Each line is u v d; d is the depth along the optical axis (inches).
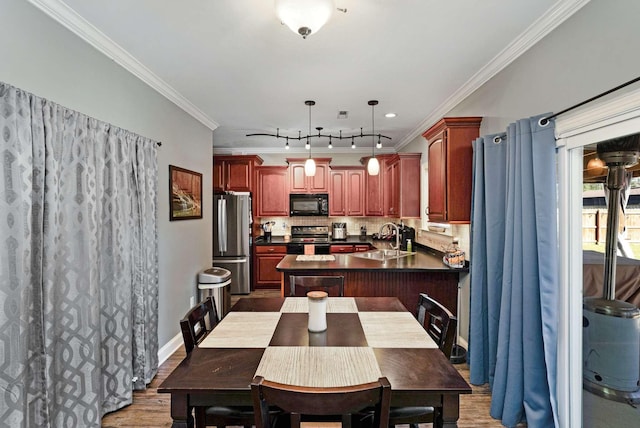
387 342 59.1
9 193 58.6
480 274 96.5
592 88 62.9
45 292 65.5
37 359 64.4
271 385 39.3
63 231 71.0
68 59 74.0
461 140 107.0
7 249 58.2
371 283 124.3
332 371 48.5
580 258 71.1
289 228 240.5
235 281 201.6
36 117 63.6
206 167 157.0
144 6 69.4
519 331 78.0
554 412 72.0
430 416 56.2
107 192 85.0
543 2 67.5
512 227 80.4
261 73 103.8
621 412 66.1
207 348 56.6
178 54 91.2
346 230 237.0
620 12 57.1
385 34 80.3
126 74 95.1
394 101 130.0
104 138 83.4
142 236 97.7
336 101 130.8
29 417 63.1
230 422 57.5
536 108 78.9
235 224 201.8
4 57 59.7
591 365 70.7
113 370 86.5
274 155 239.6
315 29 63.2
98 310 79.0
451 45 85.4
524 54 83.2
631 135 58.3
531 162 75.6
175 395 46.5
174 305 124.2
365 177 223.1
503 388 82.2
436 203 118.6
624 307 64.6
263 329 65.6
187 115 136.2
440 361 51.9
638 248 61.2
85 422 74.5
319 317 63.8
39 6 65.9
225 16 73.2
